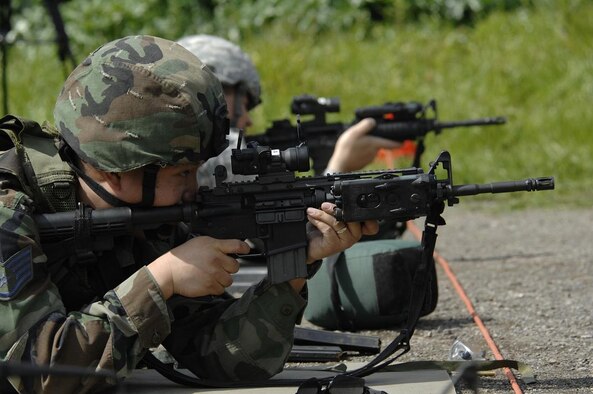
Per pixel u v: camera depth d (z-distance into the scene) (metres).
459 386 8.08
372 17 29.05
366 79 25.98
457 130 23.55
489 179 21.83
